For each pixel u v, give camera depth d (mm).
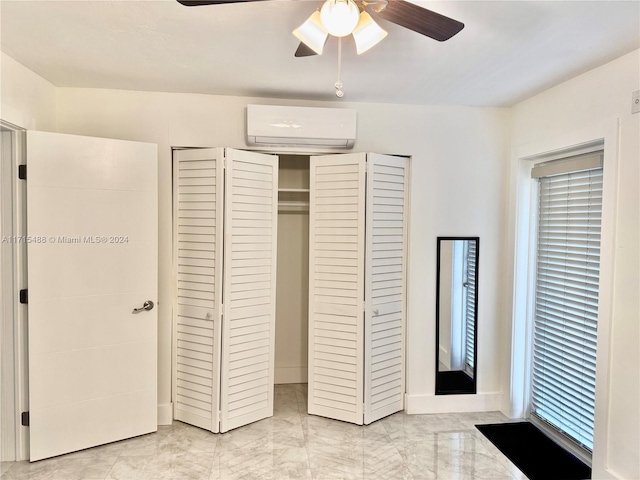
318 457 2521
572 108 2500
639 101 2039
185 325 2910
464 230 3154
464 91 2779
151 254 2754
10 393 2445
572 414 2662
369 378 2926
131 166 2672
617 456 2143
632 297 2066
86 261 2549
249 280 2904
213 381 2791
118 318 2654
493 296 3193
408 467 2430
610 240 2189
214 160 2760
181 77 2576
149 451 2570
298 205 3629
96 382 2596
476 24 1831
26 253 2418
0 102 2191
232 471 2365
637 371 2031
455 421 3031
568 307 2723
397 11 1449
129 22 1871
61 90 2781
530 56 2182
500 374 3219
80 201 2521
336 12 1459
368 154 2850
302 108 2840
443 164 3121
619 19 1774
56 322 2475
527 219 3068
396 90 2773
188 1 1384
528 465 2473
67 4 1716
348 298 2930
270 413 3059
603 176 2262
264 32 1961
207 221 2801
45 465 2412
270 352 3053
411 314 3125
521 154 2996
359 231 2875
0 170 2402
